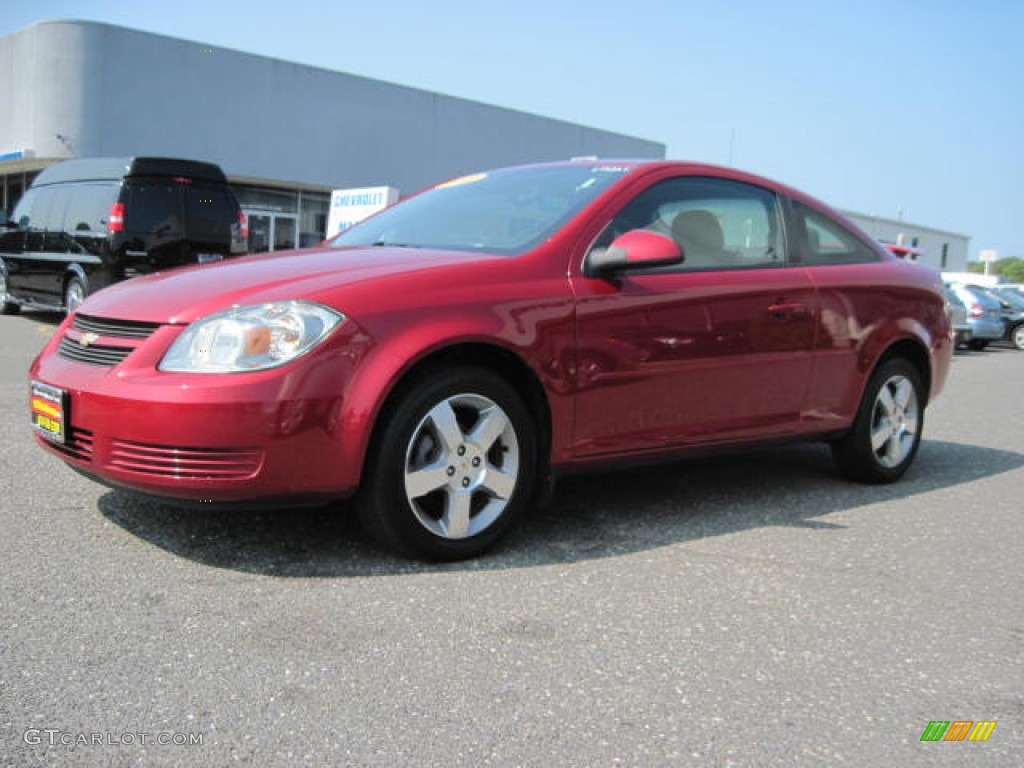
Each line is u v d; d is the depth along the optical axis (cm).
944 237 5244
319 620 276
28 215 1220
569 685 244
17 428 518
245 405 289
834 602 315
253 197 2170
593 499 438
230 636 262
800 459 558
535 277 348
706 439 403
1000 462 586
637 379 370
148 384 294
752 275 418
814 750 218
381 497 313
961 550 383
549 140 2686
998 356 1872
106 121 1811
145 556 321
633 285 371
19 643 251
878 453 494
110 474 304
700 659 264
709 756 213
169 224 1065
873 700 245
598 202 380
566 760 208
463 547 332
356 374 303
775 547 374
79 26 1762
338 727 217
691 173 419
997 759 218
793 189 468
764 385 421
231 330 296
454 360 331
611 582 322
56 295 1142
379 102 2264
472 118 2475
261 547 336
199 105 1939
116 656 246
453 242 388
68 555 319
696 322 389
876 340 472
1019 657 278
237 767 199
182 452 291
